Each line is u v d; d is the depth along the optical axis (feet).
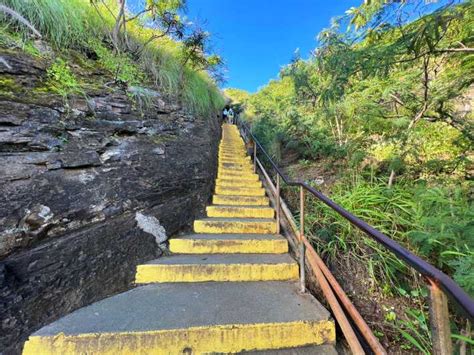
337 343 4.43
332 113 12.37
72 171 5.33
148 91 9.14
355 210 7.61
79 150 5.67
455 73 6.86
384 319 5.18
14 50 5.36
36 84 5.43
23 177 4.40
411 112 8.66
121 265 5.50
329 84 7.17
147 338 3.81
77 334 3.68
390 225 7.04
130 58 9.41
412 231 5.95
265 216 9.49
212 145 14.73
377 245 6.48
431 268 1.94
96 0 8.30
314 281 5.86
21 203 4.20
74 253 4.72
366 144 10.56
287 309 4.65
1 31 5.37
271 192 11.73
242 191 11.45
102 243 5.31
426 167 8.11
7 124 4.49
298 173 13.01
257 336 4.11
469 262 4.35
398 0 5.38
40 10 6.19
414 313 5.18
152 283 5.62
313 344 4.25
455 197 6.46
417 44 4.97
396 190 8.07
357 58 5.89
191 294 5.12
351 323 4.97
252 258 6.51
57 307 4.18
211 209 9.42
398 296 5.71
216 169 13.28
